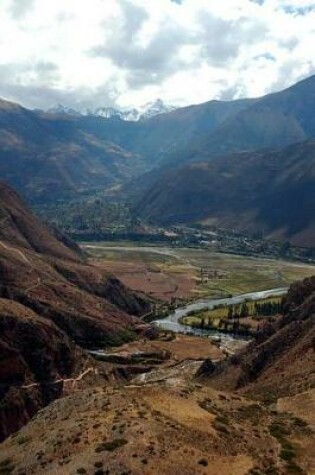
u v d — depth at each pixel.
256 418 73.81
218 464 56.81
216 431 64.75
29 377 135.75
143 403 70.25
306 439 67.44
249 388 116.06
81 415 67.81
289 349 127.44
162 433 60.47
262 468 57.66
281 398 88.44
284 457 61.62
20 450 65.38
